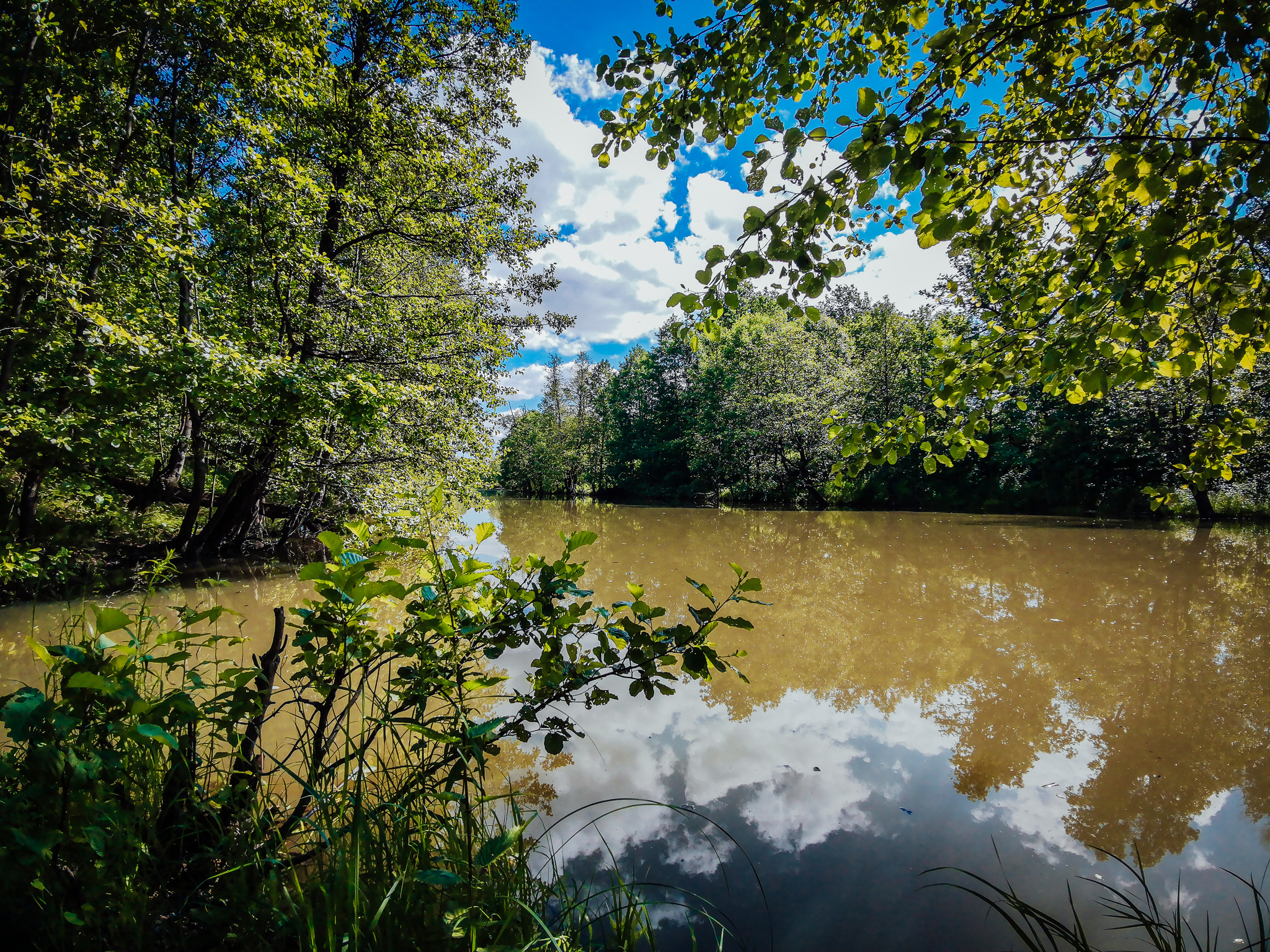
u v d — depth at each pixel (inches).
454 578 71.8
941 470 1038.4
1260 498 700.7
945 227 70.7
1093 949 90.1
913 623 292.2
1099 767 152.0
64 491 317.4
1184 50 66.7
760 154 74.9
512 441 1924.2
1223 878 108.7
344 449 395.2
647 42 96.9
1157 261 68.1
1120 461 820.6
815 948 87.6
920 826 125.1
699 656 72.6
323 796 68.0
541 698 75.2
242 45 304.5
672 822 124.0
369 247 434.6
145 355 238.2
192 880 68.6
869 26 99.1
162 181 276.8
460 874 70.3
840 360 1206.3
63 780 49.9
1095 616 297.4
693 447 1427.2
